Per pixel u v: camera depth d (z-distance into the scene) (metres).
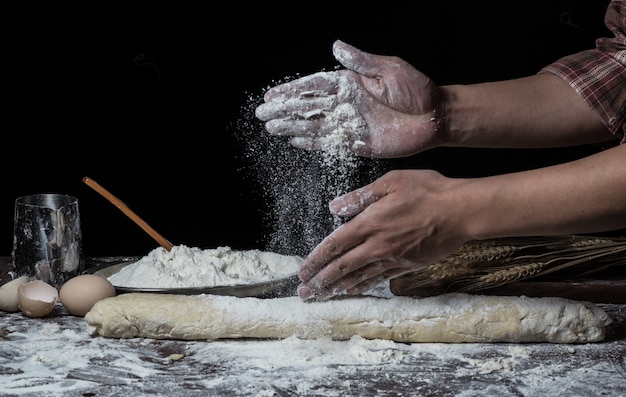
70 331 1.99
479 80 4.08
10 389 1.72
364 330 1.98
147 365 1.83
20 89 4.04
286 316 1.97
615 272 2.36
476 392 1.73
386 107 2.17
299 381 1.77
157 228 4.18
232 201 4.18
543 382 1.78
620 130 2.19
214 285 2.16
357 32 4.04
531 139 2.23
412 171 1.88
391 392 1.73
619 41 2.21
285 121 2.15
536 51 4.04
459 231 1.86
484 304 2.00
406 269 1.94
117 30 4.01
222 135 4.13
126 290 2.10
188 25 4.02
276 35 4.04
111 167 4.14
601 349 1.96
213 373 1.80
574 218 1.82
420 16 4.02
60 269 2.22
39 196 2.34
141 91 4.07
